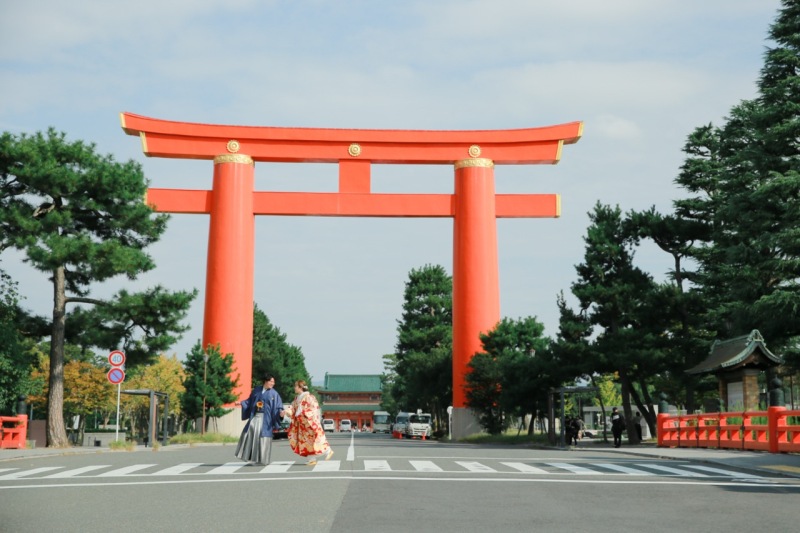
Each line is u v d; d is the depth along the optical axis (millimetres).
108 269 34906
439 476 14914
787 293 39281
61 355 36250
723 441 26766
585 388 37812
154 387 75250
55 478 15117
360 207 56875
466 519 9312
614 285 42312
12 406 34938
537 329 58344
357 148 57281
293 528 8641
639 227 47750
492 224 58438
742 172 52656
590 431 60781
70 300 36688
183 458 22250
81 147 35594
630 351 41188
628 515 9758
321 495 11727
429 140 57875
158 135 56531
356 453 24609
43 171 33281
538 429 66562
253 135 56938
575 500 11258
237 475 15352
